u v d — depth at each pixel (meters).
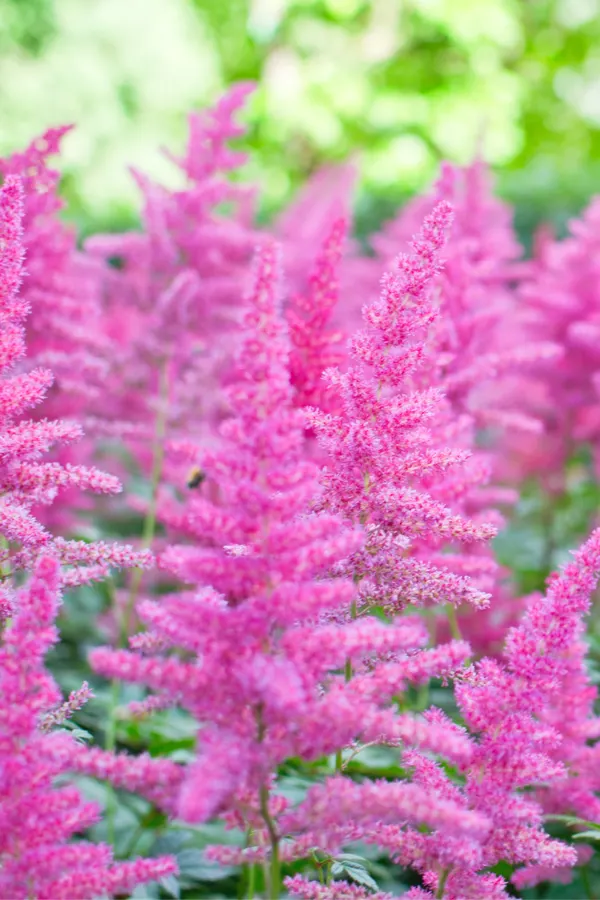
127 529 8.62
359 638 2.52
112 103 22.27
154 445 6.43
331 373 3.17
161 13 23.59
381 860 4.85
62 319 5.59
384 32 25.27
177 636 2.55
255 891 4.37
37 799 2.56
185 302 6.34
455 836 2.79
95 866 2.66
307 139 24.61
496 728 2.88
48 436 3.12
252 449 2.53
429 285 3.10
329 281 3.91
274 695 2.31
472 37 24.69
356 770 4.79
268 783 2.71
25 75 21.69
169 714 5.74
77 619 7.16
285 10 25.58
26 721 2.52
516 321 8.07
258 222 15.02
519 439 8.21
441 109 24.34
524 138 26.86
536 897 4.57
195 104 24.08
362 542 2.54
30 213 5.14
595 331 7.53
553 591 2.87
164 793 2.53
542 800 4.14
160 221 6.55
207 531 2.59
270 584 2.53
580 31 27.25
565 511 8.77
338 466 3.13
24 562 3.09
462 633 5.41
